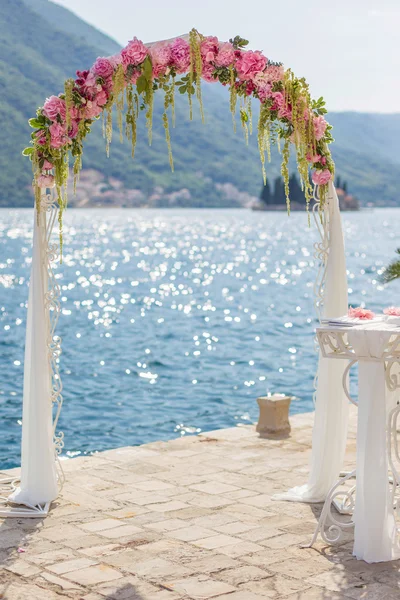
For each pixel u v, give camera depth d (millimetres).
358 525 4883
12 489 6309
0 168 195375
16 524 5484
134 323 24203
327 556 4898
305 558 4859
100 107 5871
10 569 4668
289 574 4602
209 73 5914
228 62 5828
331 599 4250
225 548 5012
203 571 4637
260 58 5824
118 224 126812
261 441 7836
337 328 4922
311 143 5922
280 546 5062
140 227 115000
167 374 15680
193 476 6648
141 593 4324
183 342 20344
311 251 64875
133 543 5094
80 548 5012
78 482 6477
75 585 4434
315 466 6031
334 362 6004
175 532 5305
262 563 4770
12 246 65750
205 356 18047
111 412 12164
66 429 10984
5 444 10039
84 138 6012
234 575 4574
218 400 13234
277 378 15391
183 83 5777
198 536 5230
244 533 5297
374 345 4754
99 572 4617
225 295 33094
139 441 10383
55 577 4547
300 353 18594
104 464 7027
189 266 49219
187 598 4258
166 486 6367
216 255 59688
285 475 6680
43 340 5973
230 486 6375
